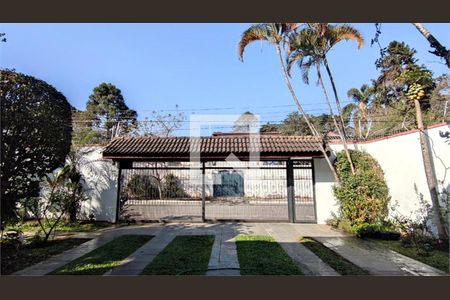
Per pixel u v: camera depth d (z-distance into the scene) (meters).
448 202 7.56
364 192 10.01
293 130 31.39
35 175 7.83
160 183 13.90
